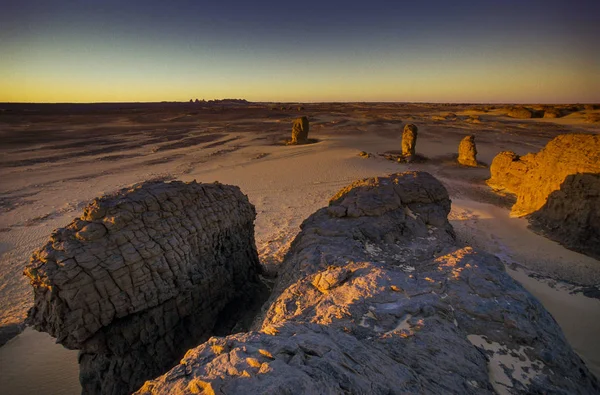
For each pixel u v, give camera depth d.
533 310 6.81
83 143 57.78
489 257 8.71
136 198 8.60
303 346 4.45
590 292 11.46
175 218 9.12
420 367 5.05
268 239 19.64
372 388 4.02
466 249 9.18
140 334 8.16
